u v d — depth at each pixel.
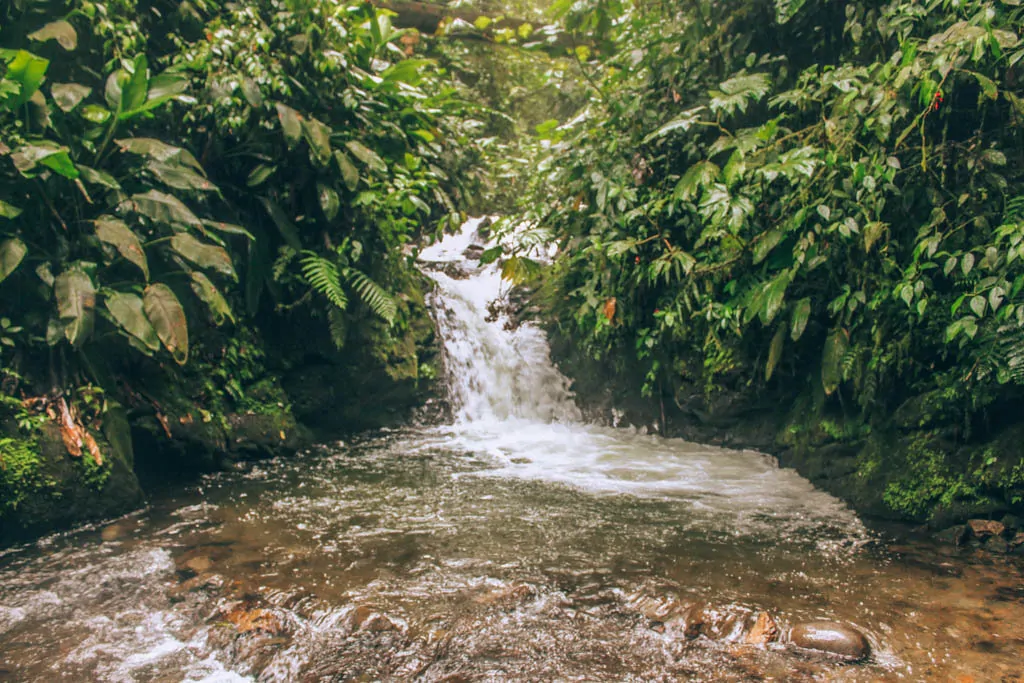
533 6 11.55
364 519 3.93
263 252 5.62
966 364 3.62
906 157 4.11
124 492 4.03
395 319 6.38
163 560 3.34
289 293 5.96
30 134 3.92
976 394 3.52
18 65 3.66
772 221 4.61
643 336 5.66
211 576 3.15
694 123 5.53
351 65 6.02
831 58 5.18
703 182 4.56
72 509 3.78
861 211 4.00
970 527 3.47
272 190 5.65
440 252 8.56
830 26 5.08
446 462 5.22
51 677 2.35
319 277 5.46
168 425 4.66
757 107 5.46
